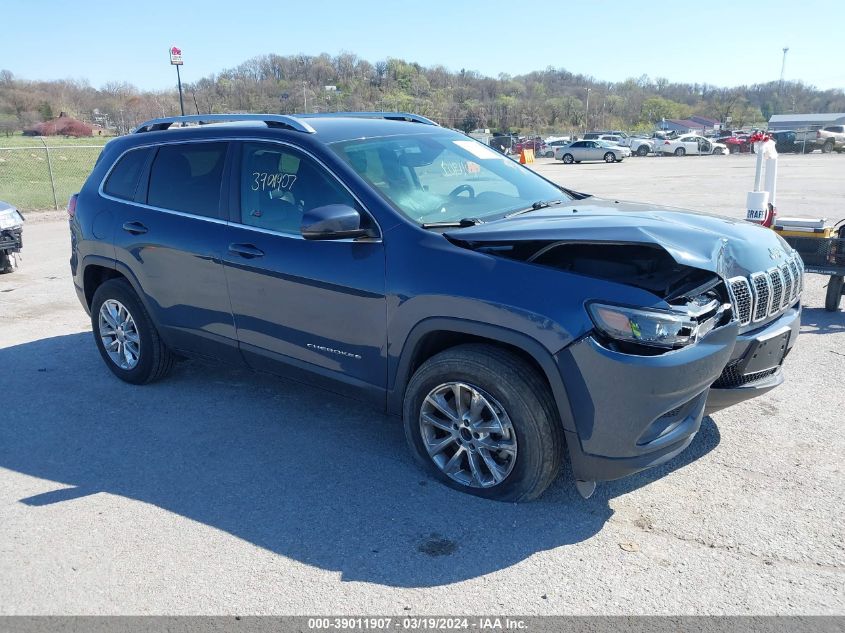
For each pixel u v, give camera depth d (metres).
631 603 2.76
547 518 3.34
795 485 3.60
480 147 4.81
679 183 22.52
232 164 4.36
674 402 3.06
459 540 3.19
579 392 3.08
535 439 3.24
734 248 3.57
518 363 3.25
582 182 24.42
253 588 2.89
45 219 16.72
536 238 3.21
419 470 3.84
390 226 3.63
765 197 6.78
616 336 2.98
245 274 4.17
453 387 3.45
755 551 3.06
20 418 4.66
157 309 4.80
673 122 105.00
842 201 15.27
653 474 3.75
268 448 4.14
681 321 2.99
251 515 3.44
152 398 4.95
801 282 4.14
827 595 2.78
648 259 3.37
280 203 4.09
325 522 3.36
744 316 3.52
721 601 2.76
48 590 2.91
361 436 4.28
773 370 3.85
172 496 3.64
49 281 9.10
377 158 4.05
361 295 3.67
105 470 3.94
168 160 4.77
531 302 3.13
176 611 2.77
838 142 44.38
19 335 6.59
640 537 3.19
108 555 3.14
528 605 2.76
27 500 3.63
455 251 3.40
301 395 4.95
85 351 6.07
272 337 4.18
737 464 3.83
